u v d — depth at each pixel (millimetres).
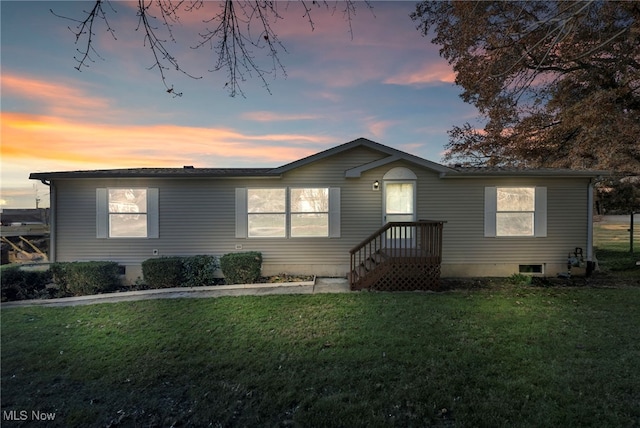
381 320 5227
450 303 6207
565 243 9102
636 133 9117
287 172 9039
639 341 4270
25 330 5012
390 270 7496
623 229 22844
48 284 8000
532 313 5535
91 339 4613
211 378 3482
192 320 5359
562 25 3219
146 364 3822
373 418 2750
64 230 8891
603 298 6570
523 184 9008
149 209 8945
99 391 3285
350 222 9078
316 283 8242
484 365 3635
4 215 18094
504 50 6234
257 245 9109
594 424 2619
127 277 8945
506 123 12461
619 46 8133
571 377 3336
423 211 9047
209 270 8344
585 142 9852
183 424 2762
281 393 3156
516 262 9094
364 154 9062
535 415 2748
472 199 9055
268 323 5148
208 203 9062
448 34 9109
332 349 4129
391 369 3574
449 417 2775
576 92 10695
